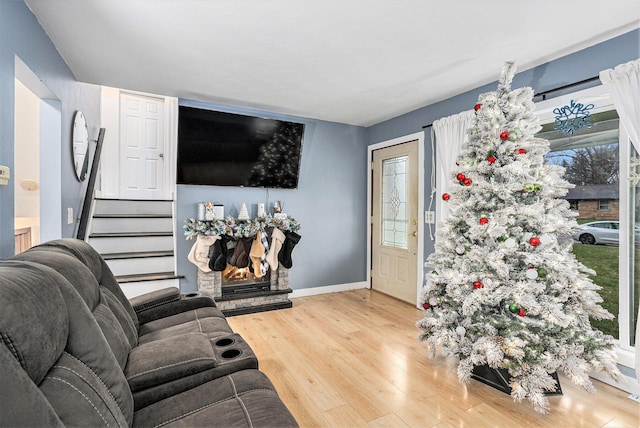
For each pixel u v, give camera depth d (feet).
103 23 6.54
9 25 5.19
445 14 6.32
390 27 6.79
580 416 6.02
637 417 5.99
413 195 12.77
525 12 6.24
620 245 7.12
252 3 5.97
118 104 13.88
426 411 6.15
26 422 2.02
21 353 2.31
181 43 7.41
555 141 8.25
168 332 6.08
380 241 14.62
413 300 12.75
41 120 7.53
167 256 11.39
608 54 7.24
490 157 7.12
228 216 12.13
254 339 9.42
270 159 12.93
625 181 7.02
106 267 6.05
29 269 2.97
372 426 5.72
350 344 9.09
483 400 6.50
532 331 6.49
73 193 8.79
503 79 7.26
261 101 11.64
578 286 6.28
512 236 6.87
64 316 2.98
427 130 11.98
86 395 2.80
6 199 5.06
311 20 6.53
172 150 14.56
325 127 14.37
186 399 3.97
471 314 6.83
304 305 12.71
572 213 6.86
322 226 14.43
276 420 3.48
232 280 12.53
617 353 6.96
